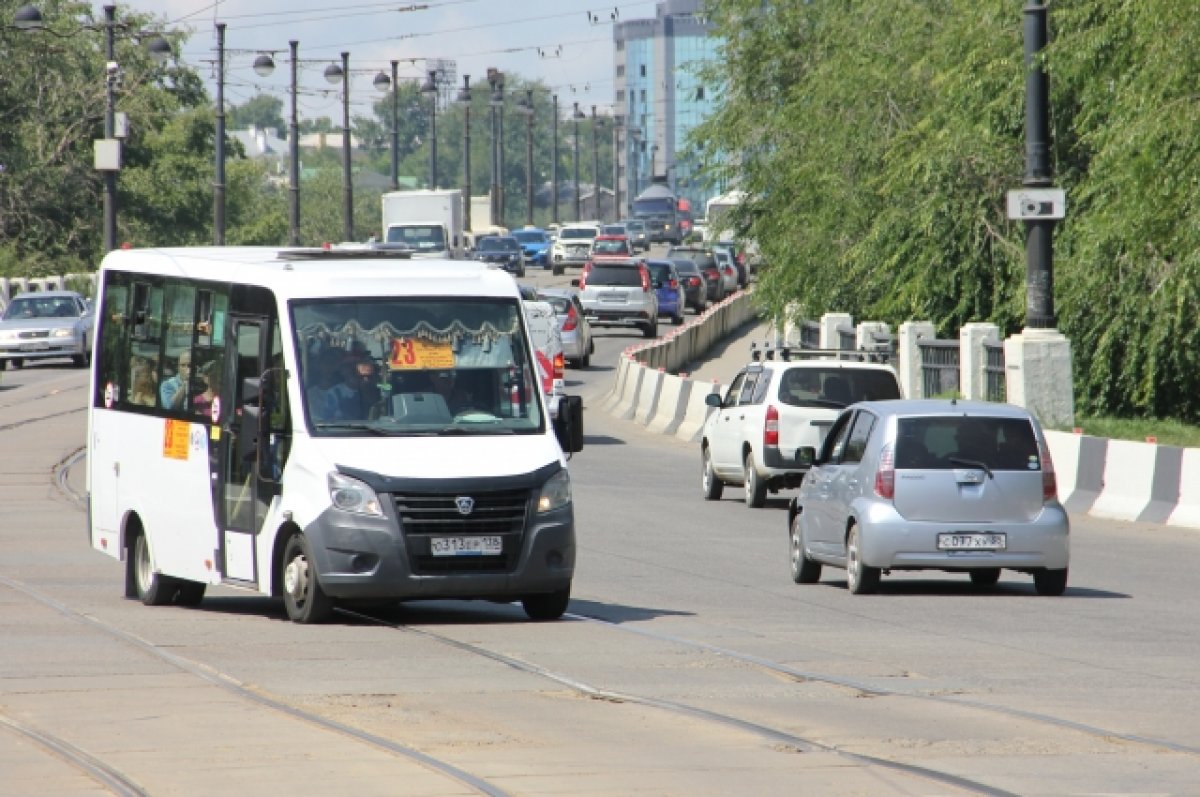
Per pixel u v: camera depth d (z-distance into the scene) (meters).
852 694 36.53
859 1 132.25
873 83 125.44
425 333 48.81
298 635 45.69
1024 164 110.62
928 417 55.38
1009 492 54.94
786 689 37.19
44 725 32.81
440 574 46.38
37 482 96.06
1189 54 83.56
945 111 112.38
